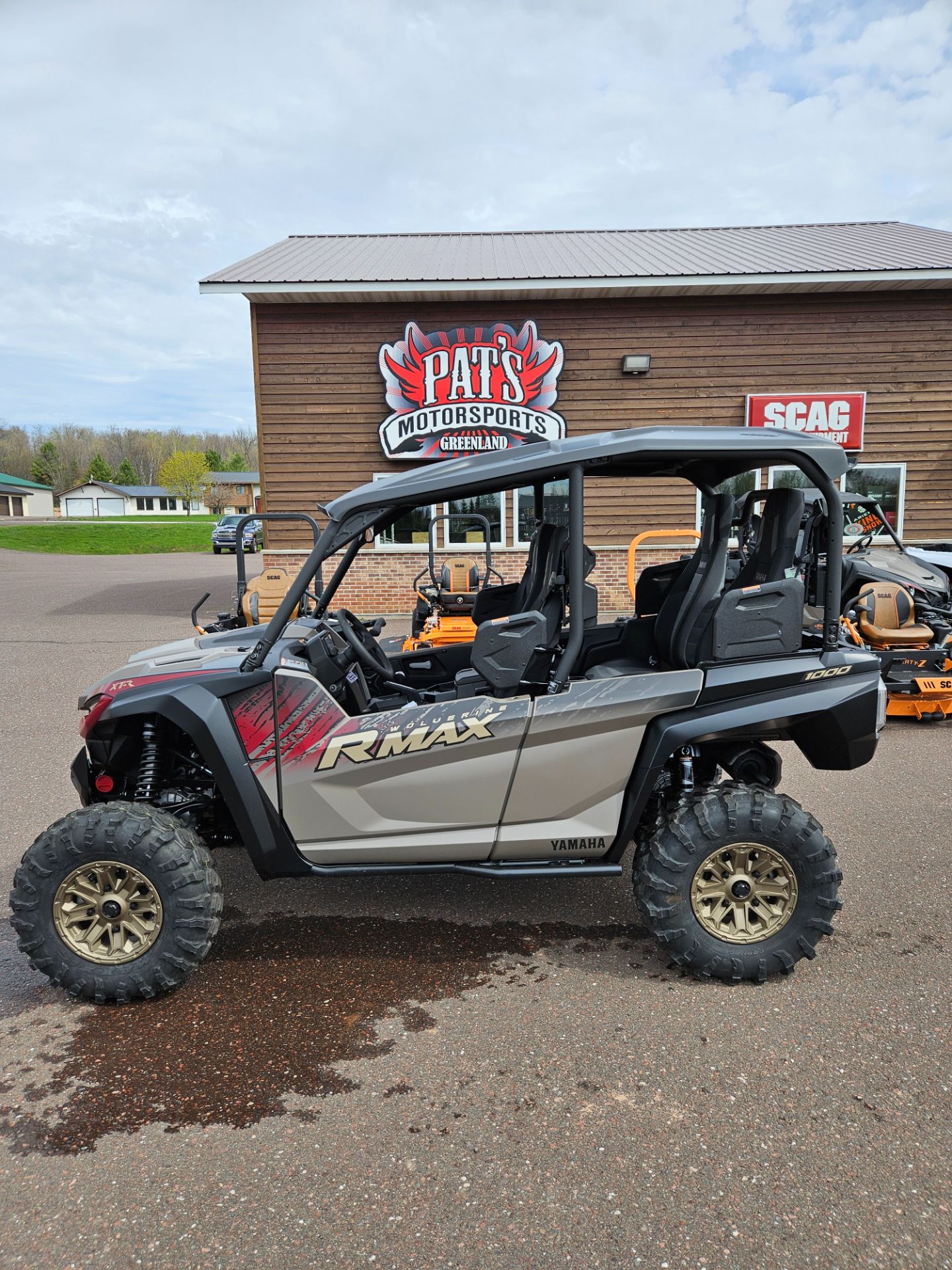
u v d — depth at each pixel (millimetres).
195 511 101562
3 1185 2113
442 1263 1862
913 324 12320
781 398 12438
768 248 13656
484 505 10695
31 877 2828
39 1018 2869
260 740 2941
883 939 3311
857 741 2988
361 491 2943
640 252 13633
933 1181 2084
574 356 12445
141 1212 2020
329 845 3004
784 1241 1909
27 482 93312
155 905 2857
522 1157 2184
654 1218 1981
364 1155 2199
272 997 2973
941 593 7207
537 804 2992
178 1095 2453
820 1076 2494
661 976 3078
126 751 3246
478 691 3527
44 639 11023
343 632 3508
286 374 12344
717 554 3129
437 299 12008
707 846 2891
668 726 2932
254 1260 1883
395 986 3027
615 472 3479
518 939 3369
